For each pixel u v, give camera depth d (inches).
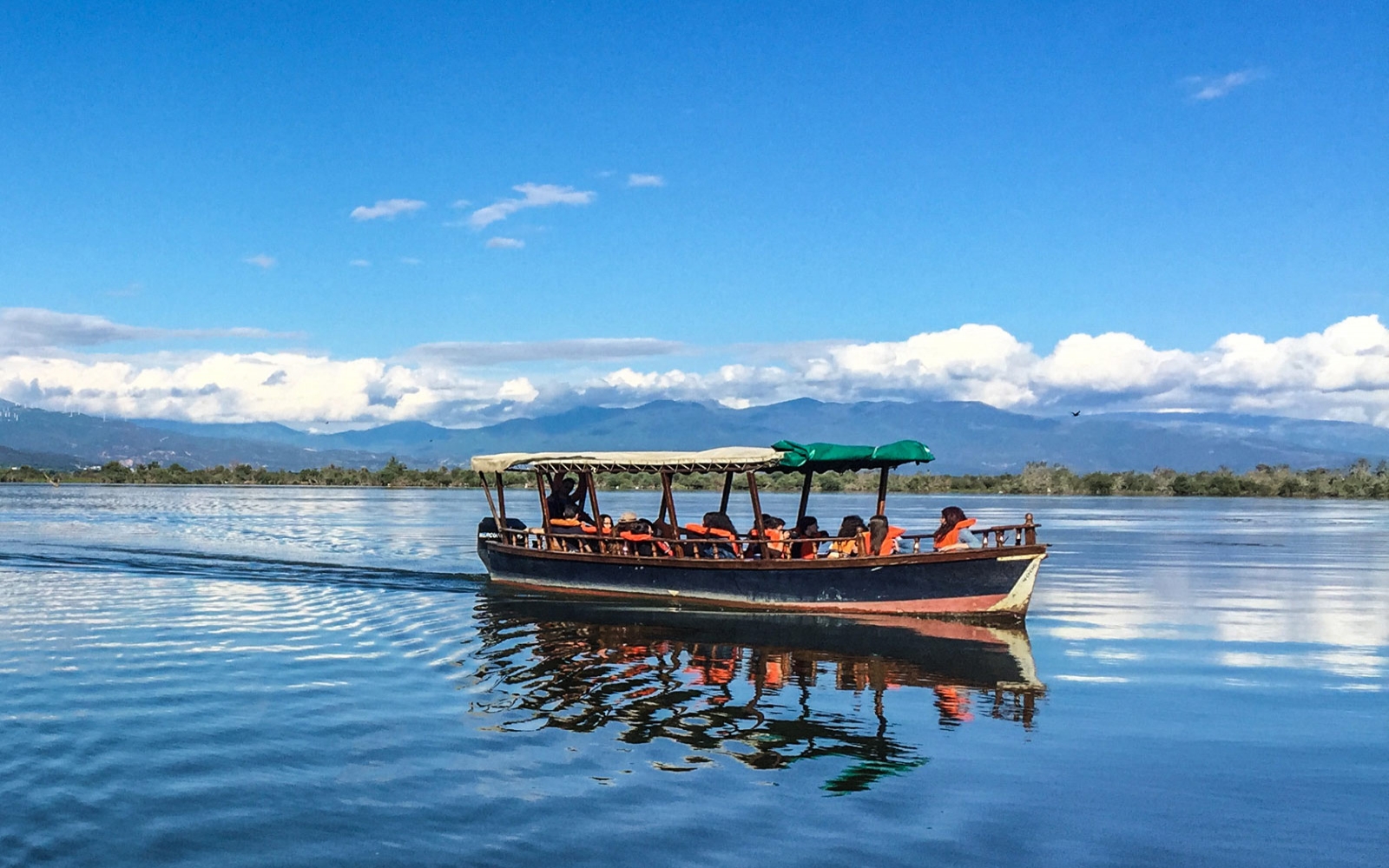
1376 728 527.8
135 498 3624.5
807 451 871.1
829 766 454.9
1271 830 388.8
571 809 400.2
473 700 565.3
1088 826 389.1
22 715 526.3
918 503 3253.0
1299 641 788.0
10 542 1608.0
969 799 415.8
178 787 420.8
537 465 1017.5
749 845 367.9
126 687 592.1
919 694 592.7
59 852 356.5
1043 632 816.9
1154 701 582.6
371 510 2834.6
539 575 1004.6
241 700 560.7
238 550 1469.0
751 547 910.4
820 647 733.3
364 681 609.3
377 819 389.1
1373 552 1642.5
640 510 2529.5
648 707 556.1
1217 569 1354.6
